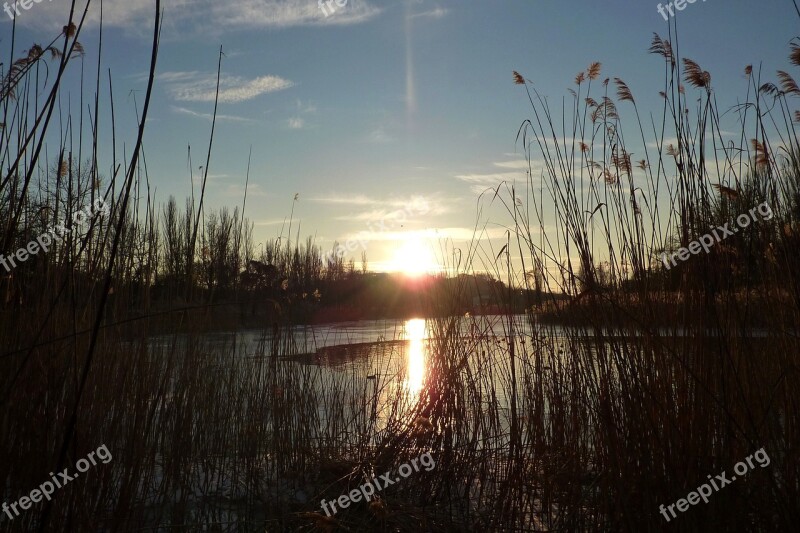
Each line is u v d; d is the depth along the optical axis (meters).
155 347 4.52
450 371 4.94
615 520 3.50
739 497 3.28
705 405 3.37
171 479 4.35
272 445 5.23
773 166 3.56
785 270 3.51
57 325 3.60
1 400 3.01
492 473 4.69
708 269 3.46
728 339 3.45
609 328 3.68
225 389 5.35
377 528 4.06
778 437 3.39
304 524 4.13
